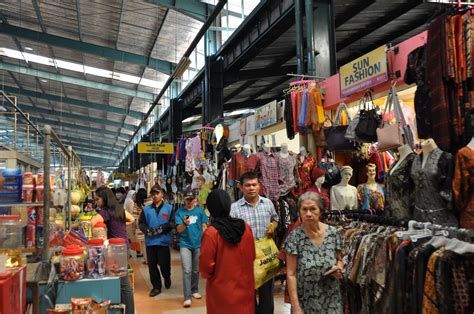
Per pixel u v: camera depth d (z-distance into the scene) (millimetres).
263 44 9656
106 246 2975
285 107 5441
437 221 2793
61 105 24641
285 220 4859
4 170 3152
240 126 7691
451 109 2547
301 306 2604
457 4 2762
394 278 2639
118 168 48875
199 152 9266
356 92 4566
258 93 15406
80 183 8773
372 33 10602
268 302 3479
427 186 2844
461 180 2463
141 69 15539
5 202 3092
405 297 2539
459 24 2527
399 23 9961
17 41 14688
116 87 18328
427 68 2688
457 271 2291
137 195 9039
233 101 16141
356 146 4379
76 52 14578
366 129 3916
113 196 4547
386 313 2756
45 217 2873
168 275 5934
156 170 16891
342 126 4449
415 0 8555
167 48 12938
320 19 6711
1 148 4656
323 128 5008
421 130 2877
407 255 2572
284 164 5109
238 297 2783
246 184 3607
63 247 3373
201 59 13797
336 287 2623
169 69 14203
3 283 1918
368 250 2996
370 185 4438
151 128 22547
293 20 8188
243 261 2844
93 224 4105
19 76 19297
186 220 5223
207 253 2779
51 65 16797
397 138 3447
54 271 2789
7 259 2328
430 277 2334
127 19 11000
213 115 11359
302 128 5113
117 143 38781
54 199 3715
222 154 7805
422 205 2900
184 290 5152
